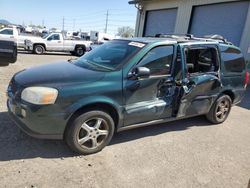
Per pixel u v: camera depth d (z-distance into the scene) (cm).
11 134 391
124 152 377
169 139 440
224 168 363
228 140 463
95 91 342
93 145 360
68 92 325
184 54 433
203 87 466
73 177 305
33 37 1958
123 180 309
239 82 545
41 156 342
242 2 1122
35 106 314
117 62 387
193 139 451
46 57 1769
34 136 329
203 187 313
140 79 383
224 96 523
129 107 379
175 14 1539
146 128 477
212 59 484
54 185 287
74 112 334
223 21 1227
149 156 373
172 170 342
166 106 421
